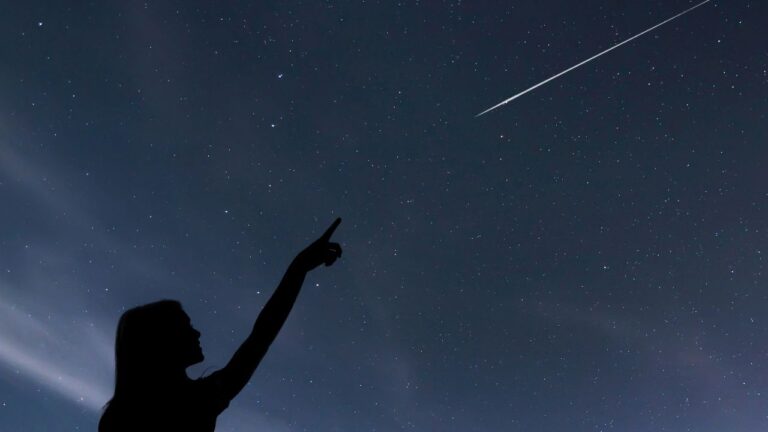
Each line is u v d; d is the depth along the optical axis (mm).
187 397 2012
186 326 2150
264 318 2145
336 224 2320
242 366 2080
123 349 2072
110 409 2023
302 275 2213
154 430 1961
